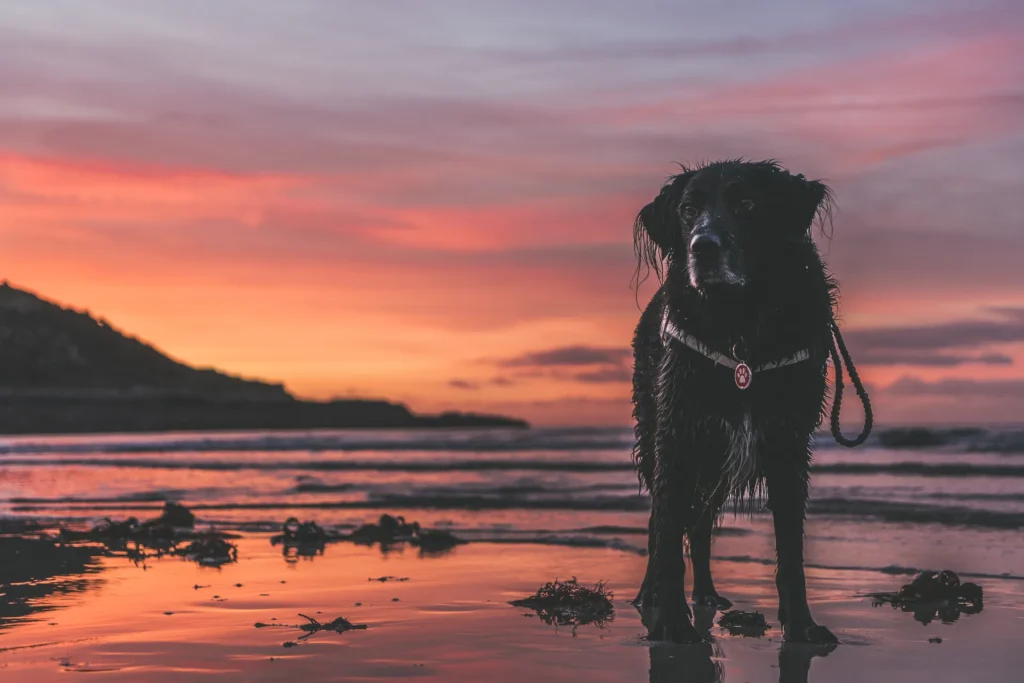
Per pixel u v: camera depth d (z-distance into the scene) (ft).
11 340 637.30
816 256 17.16
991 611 20.17
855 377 17.92
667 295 17.39
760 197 16.38
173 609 20.56
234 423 395.75
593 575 25.53
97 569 27.09
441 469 79.82
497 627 18.56
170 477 72.18
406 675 14.87
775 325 16.33
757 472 16.99
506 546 32.24
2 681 14.51
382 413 449.89
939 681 14.64
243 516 43.11
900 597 21.45
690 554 21.48
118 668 15.28
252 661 15.78
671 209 17.30
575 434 168.76
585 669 15.28
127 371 651.66
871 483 56.08
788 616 17.35
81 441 181.37
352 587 23.58
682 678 14.84
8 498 53.01
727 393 16.56
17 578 25.38
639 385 19.61
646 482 19.72
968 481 56.70
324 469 82.28
